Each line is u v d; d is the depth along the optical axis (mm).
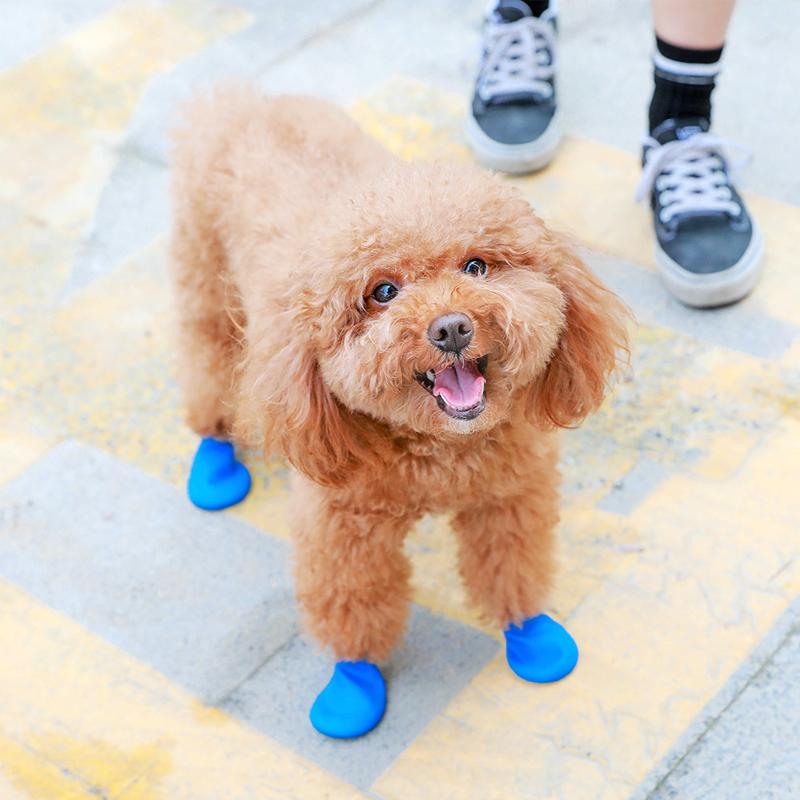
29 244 1822
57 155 1935
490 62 1797
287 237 1339
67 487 1571
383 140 1852
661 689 1336
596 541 1439
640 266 1660
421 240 1205
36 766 1359
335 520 1300
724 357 1562
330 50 2008
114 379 1663
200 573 1482
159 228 1820
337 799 1310
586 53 1933
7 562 1514
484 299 1195
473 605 1398
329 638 1354
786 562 1399
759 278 1622
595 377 1283
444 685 1370
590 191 1747
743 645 1353
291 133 1444
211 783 1332
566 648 1357
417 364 1191
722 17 1598
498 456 1283
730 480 1464
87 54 2078
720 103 1823
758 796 1266
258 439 1381
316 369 1247
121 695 1399
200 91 1543
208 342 1501
